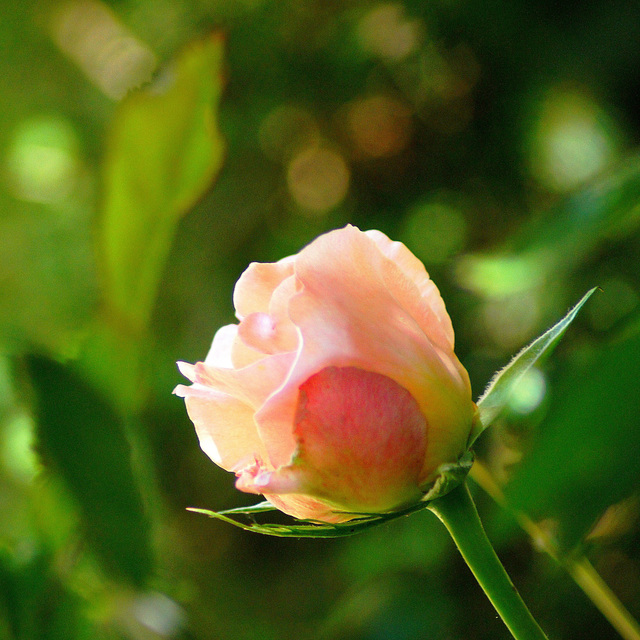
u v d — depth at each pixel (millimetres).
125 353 779
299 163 1926
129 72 2270
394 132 1761
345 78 1786
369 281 731
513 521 697
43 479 780
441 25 1521
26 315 2291
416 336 731
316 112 1848
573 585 993
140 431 789
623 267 937
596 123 1356
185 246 1985
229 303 1975
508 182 1576
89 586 805
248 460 743
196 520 2057
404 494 730
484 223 1604
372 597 1271
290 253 1922
